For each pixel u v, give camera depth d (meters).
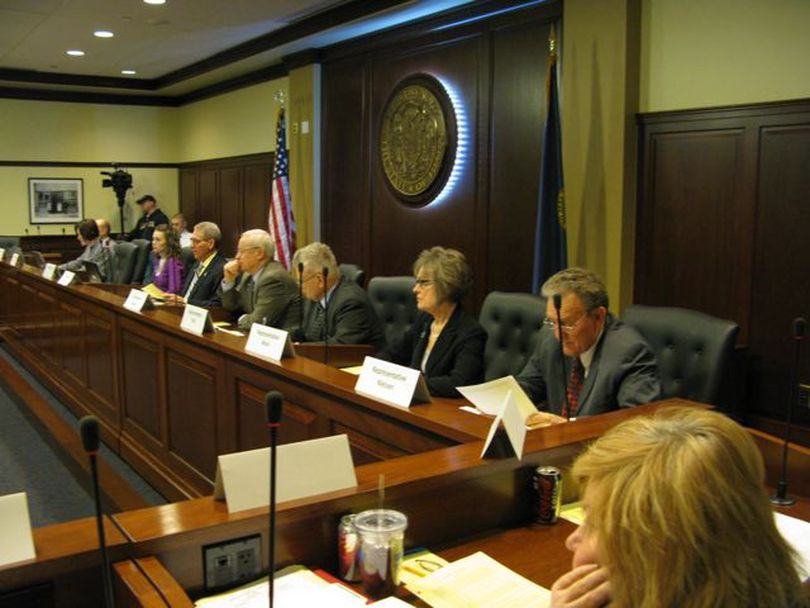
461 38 5.35
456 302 2.66
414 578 1.23
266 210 8.22
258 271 3.73
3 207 9.44
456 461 1.44
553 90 4.25
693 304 3.98
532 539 1.41
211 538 1.14
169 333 3.12
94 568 1.05
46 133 9.55
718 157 3.82
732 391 3.66
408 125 5.85
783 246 3.59
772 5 3.54
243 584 1.17
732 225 3.79
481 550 1.36
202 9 5.89
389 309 3.82
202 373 2.89
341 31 6.09
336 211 6.84
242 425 2.63
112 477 3.54
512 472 1.47
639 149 4.16
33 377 5.54
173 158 10.20
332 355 3.10
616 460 0.74
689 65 3.91
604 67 4.19
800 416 3.58
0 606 0.99
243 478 1.21
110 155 9.91
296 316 3.64
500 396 1.80
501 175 5.12
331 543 1.26
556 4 4.62
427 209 5.77
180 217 8.65
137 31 6.68
